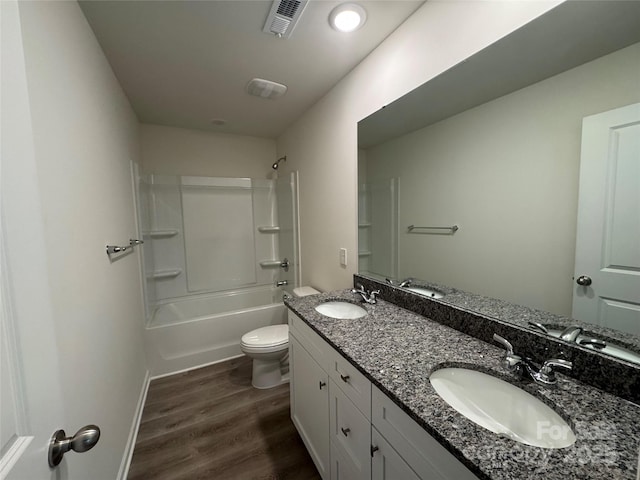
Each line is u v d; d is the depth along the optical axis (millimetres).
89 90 1234
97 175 1264
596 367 767
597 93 778
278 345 2061
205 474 1409
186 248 3027
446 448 601
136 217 2143
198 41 1487
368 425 927
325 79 1938
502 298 1064
